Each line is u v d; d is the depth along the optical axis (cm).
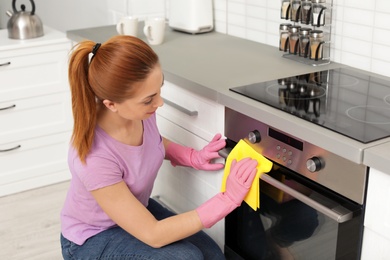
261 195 204
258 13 279
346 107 187
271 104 190
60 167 354
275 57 253
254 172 179
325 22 241
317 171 175
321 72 228
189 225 180
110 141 183
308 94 200
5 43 319
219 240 234
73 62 171
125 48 167
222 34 305
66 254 200
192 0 299
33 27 327
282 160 188
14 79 323
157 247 183
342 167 165
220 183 223
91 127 175
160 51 268
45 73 331
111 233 197
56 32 343
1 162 336
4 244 294
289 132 177
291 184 184
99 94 171
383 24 219
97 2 386
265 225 206
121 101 171
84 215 197
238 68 236
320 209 168
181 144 245
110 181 179
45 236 301
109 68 166
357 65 235
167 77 234
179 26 308
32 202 334
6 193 342
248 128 200
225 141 211
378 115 179
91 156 179
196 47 275
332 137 162
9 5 386
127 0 340
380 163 150
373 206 159
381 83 214
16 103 328
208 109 219
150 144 197
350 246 170
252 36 288
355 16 230
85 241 197
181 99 236
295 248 194
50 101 338
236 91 204
